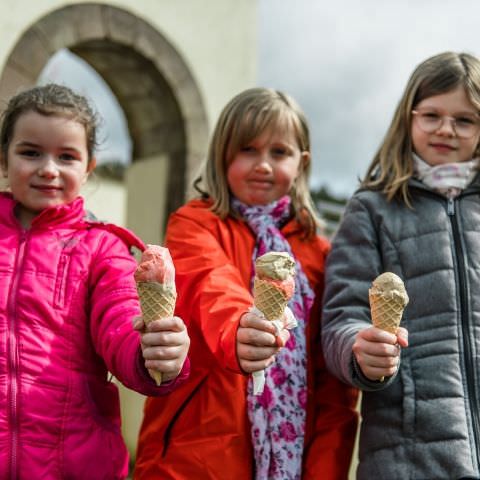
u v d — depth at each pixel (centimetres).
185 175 565
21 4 471
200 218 253
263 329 189
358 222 250
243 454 230
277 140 260
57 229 211
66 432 195
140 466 240
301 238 266
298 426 236
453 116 249
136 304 203
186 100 566
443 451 216
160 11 549
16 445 189
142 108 586
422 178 252
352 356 214
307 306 249
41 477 189
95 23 510
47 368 196
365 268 243
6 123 218
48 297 201
